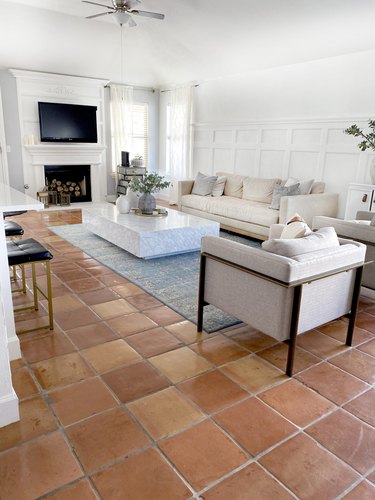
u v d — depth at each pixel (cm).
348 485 156
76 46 661
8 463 162
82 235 543
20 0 523
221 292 255
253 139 664
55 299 328
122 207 512
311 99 560
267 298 224
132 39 662
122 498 148
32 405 197
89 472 159
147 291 349
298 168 595
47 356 242
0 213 216
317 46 506
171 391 212
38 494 149
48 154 734
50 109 721
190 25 562
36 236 534
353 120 511
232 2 467
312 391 215
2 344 177
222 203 584
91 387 213
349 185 483
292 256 225
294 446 175
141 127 873
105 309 312
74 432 180
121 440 176
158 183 501
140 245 418
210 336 273
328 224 352
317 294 231
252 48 566
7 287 228
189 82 767
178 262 436
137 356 245
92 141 782
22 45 630
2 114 684
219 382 221
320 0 410
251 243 532
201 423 188
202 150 782
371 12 407
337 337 279
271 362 243
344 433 184
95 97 779
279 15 462
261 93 634
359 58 493
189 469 161
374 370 238
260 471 161
